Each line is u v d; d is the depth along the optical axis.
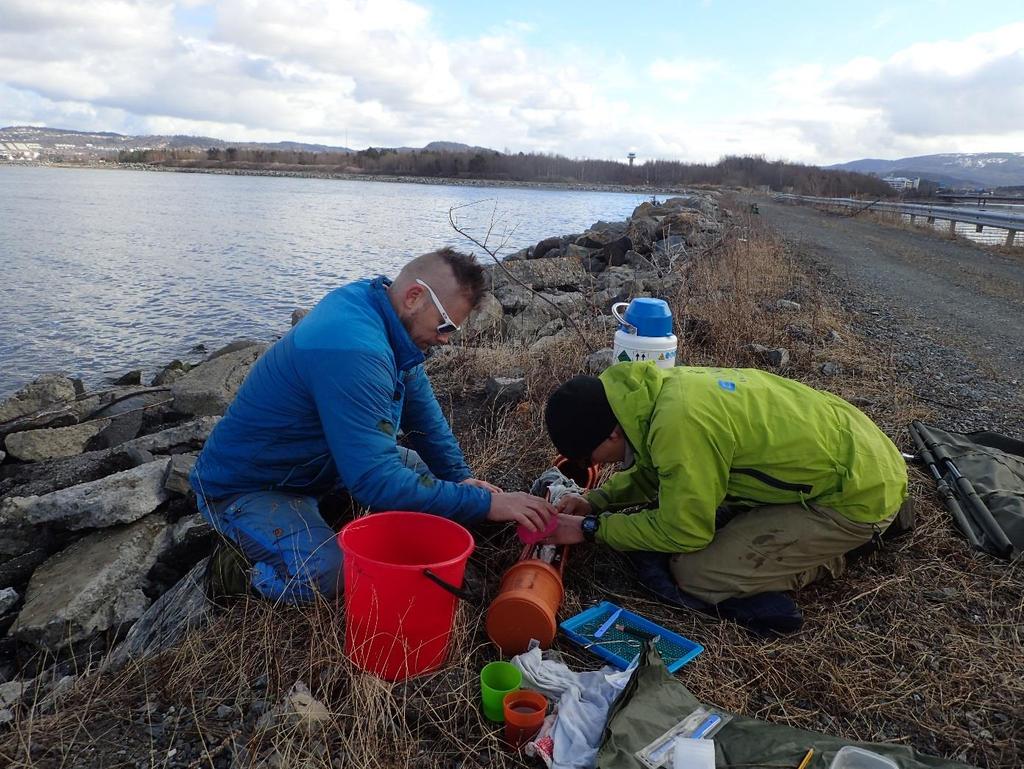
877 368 5.95
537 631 2.45
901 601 2.90
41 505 3.74
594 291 9.36
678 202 23.30
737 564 2.75
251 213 32.59
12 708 2.57
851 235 19.36
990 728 2.29
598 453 2.71
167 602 3.06
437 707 2.26
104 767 2.05
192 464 3.98
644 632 2.67
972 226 24.98
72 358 9.62
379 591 2.26
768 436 2.63
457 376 5.43
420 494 2.62
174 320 11.75
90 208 32.75
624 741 2.01
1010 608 2.86
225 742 2.11
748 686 2.46
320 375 2.56
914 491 3.70
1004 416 5.00
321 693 2.30
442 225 27.12
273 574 2.71
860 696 2.43
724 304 6.87
